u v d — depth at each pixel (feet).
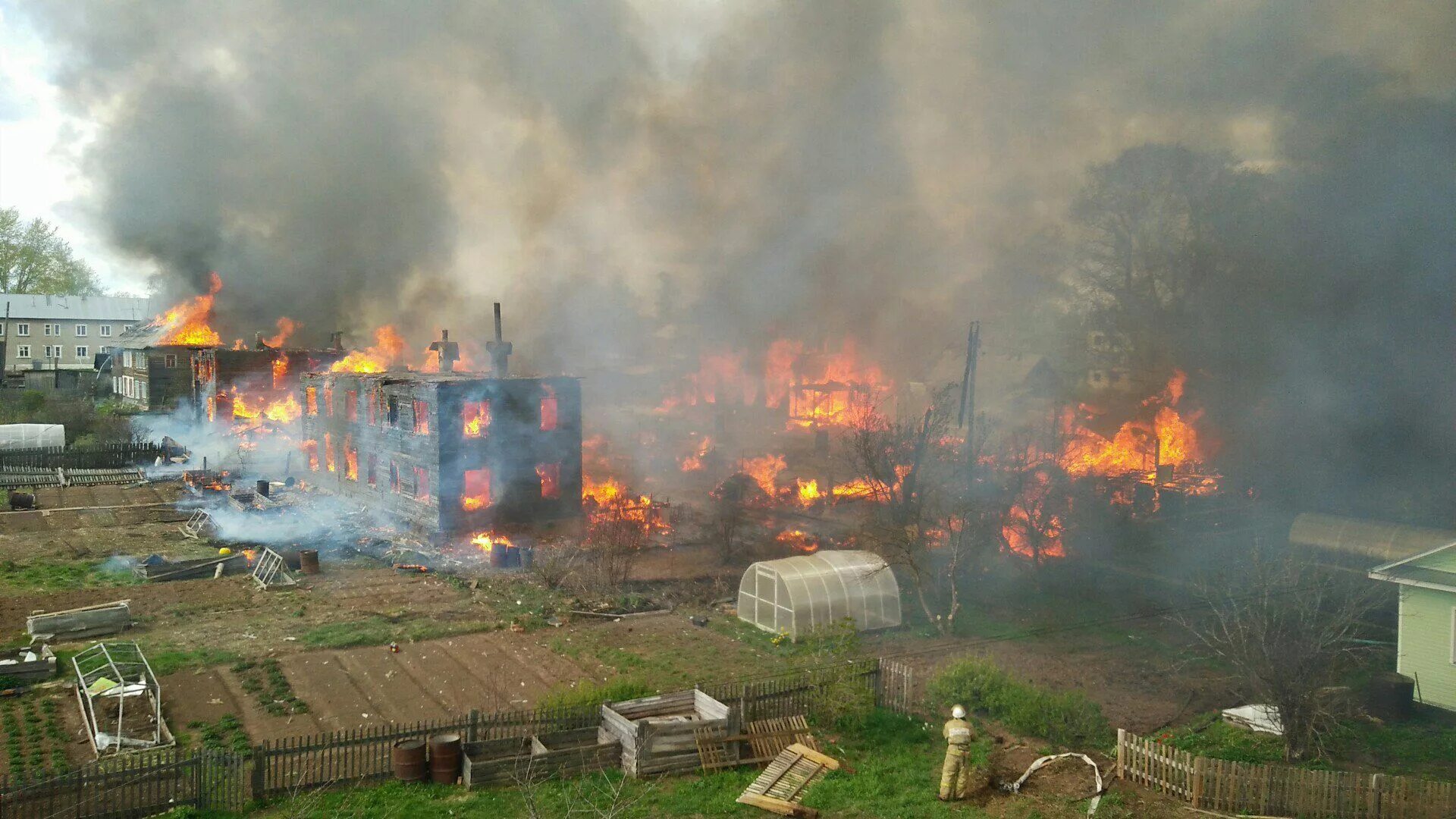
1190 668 74.49
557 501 130.11
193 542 117.50
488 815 44.68
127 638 76.84
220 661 71.10
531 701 64.28
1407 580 64.44
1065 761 51.24
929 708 61.21
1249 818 43.96
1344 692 61.93
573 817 44.52
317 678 68.54
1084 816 44.34
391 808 45.55
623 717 52.29
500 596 92.68
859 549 100.01
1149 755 48.01
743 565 107.55
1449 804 45.85
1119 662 75.72
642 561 108.99
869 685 61.36
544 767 49.57
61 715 59.47
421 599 91.56
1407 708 62.85
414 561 108.06
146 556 108.78
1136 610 91.71
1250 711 61.98
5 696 62.34
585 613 86.48
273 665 70.33
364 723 59.93
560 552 109.09
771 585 81.92
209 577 100.17
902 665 64.59
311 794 46.60
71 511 136.67
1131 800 46.01
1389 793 45.57
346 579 100.01
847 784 48.37
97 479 163.53
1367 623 73.77
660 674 69.87
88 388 278.87
